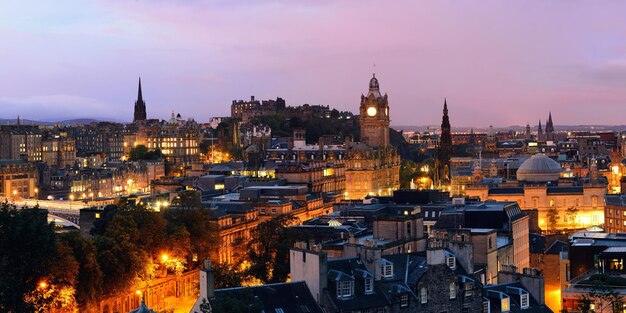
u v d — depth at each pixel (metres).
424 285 167.88
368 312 161.75
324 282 161.00
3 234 188.88
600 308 172.38
